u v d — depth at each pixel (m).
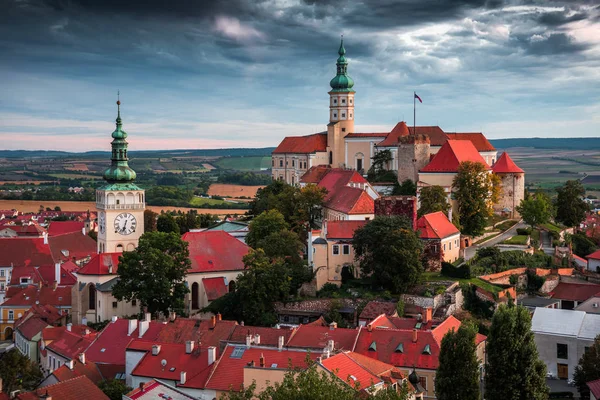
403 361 139.25
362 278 186.62
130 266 186.88
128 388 137.75
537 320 163.38
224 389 129.25
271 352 133.38
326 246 188.88
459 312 178.00
